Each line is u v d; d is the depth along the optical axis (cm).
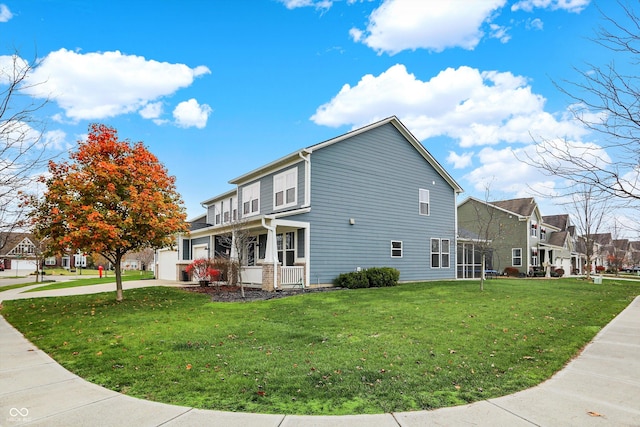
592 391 459
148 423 369
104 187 1176
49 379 504
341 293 1344
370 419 375
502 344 665
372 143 1877
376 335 718
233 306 1106
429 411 395
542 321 886
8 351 655
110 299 1312
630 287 2103
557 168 522
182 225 1325
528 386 473
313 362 553
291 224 1570
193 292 1512
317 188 1662
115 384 479
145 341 691
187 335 732
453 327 788
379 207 1877
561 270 3450
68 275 3906
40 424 368
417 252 2028
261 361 560
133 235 1205
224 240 1927
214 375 503
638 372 536
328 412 392
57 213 1098
